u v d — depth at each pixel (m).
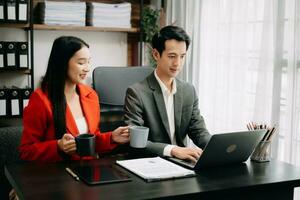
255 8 2.88
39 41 3.80
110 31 3.92
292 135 2.55
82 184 1.49
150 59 3.93
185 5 3.65
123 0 4.07
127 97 2.19
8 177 1.64
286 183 1.60
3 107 3.38
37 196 1.35
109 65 4.13
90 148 1.65
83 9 3.63
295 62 2.52
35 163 1.77
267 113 2.78
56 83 1.96
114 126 3.52
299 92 2.54
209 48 3.39
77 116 2.08
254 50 2.91
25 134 1.93
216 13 3.28
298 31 2.50
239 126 3.02
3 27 3.54
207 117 3.44
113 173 1.61
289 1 2.55
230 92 3.12
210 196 1.47
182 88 2.29
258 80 2.80
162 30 2.17
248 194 1.59
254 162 1.86
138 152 1.95
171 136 2.24
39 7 3.60
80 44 1.96
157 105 2.18
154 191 1.43
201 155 1.66
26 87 3.53
